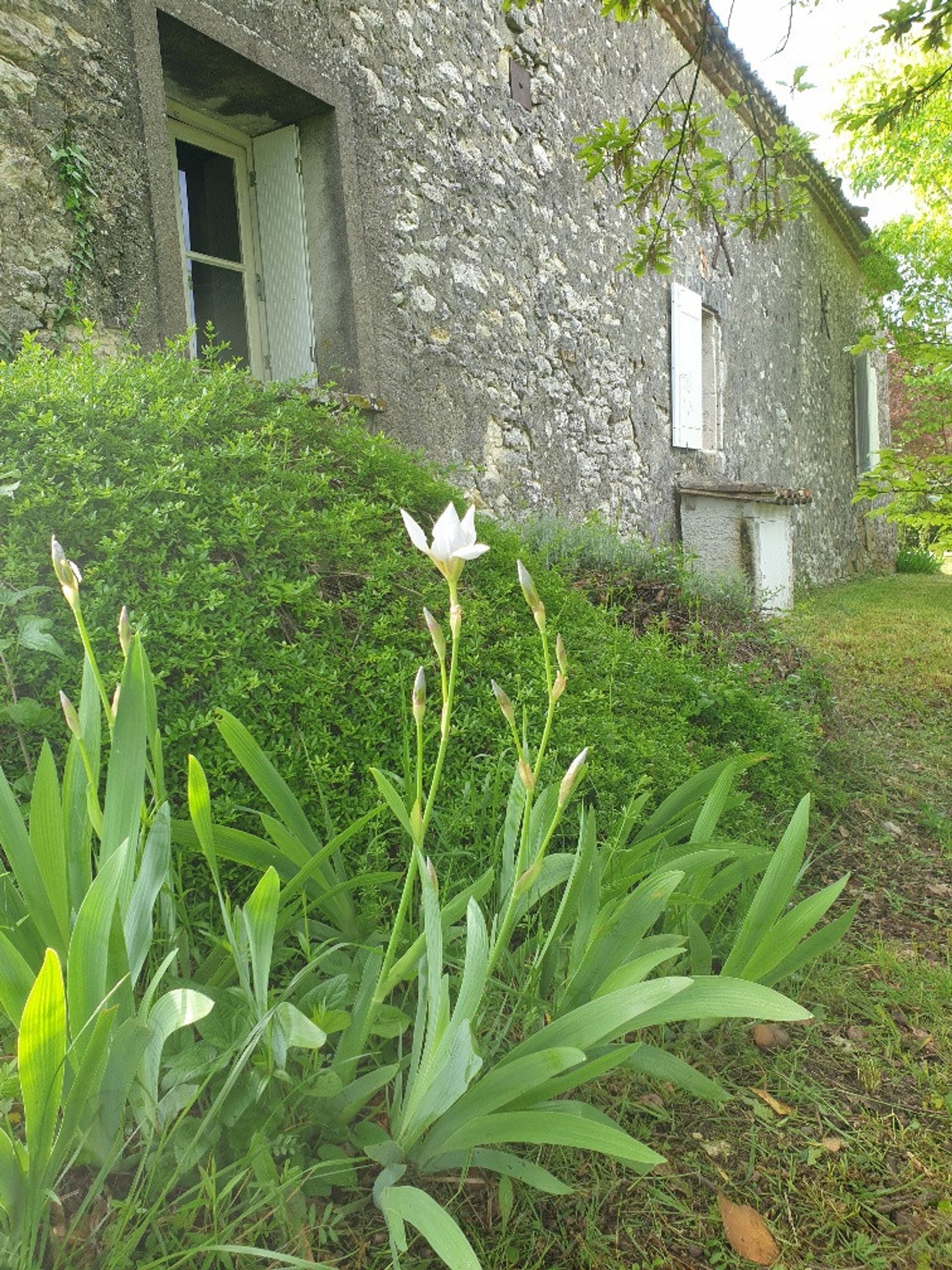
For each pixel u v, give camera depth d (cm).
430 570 266
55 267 326
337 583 248
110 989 127
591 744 236
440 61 531
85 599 194
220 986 153
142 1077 125
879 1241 144
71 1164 117
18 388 217
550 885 164
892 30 373
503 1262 134
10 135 312
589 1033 127
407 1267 128
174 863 171
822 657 485
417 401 512
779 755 307
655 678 310
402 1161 138
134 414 228
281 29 417
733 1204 148
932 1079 184
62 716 181
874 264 787
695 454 919
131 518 205
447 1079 123
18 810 140
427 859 132
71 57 330
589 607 331
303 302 473
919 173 873
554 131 657
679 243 875
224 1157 135
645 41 796
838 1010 207
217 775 184
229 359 471
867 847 305
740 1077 183
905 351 630
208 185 463
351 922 176
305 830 165
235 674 197
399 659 226
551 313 655
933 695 512
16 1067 131
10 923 143
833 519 1419
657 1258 138
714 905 219
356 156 464
